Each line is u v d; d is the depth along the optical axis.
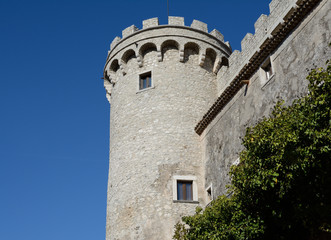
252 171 13.66
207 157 22.78
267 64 19.09
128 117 25.06
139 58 26.23
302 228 13.62
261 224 13.98
